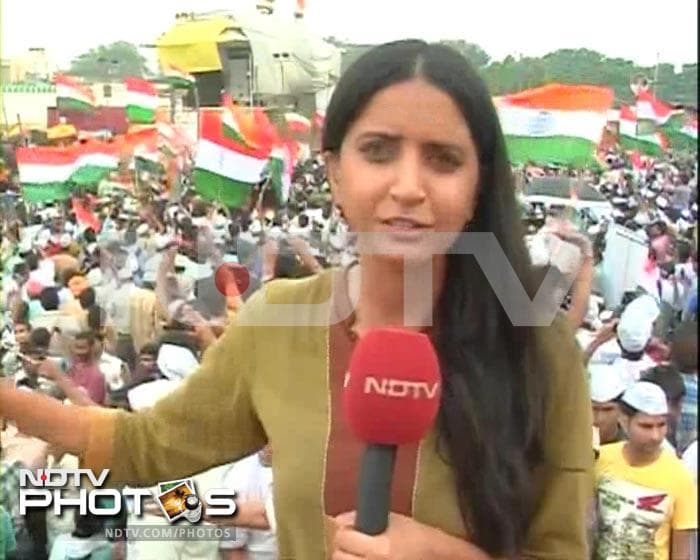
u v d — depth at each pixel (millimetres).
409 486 1017
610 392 1413
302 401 1067
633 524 1432
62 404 1217
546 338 1080
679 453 1451
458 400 1024
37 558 1444
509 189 1083
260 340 1107
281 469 1059
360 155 1059
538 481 1062
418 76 1036
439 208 1052
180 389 1185
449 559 990
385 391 881
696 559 1461
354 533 914
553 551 1061
